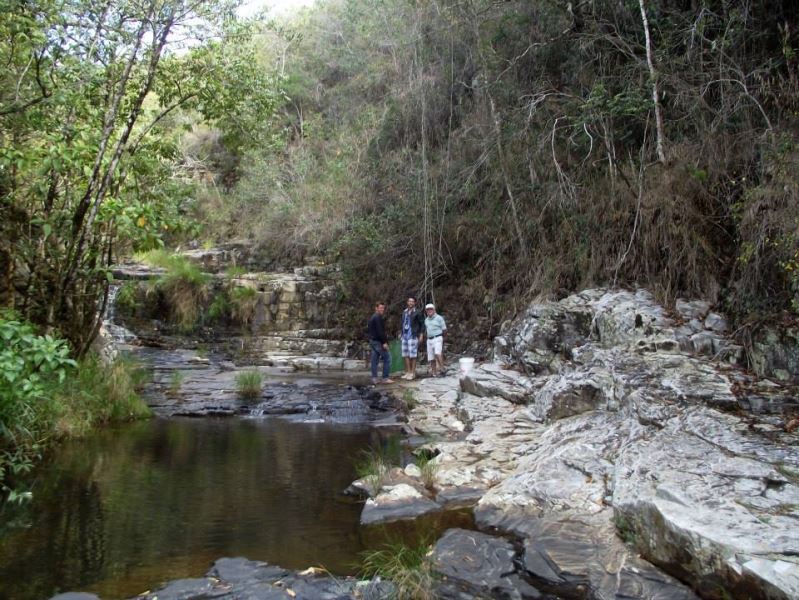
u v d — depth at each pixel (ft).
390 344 51.16
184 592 11.45
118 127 30.48
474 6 44.29
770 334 22.27
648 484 13.98
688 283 29.81
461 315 49.98
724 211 29.43
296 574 12.42
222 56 29.89
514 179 43.39
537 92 40.93
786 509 12.25
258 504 17.13
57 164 23.32
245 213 68.59
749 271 24.64
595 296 33.91
